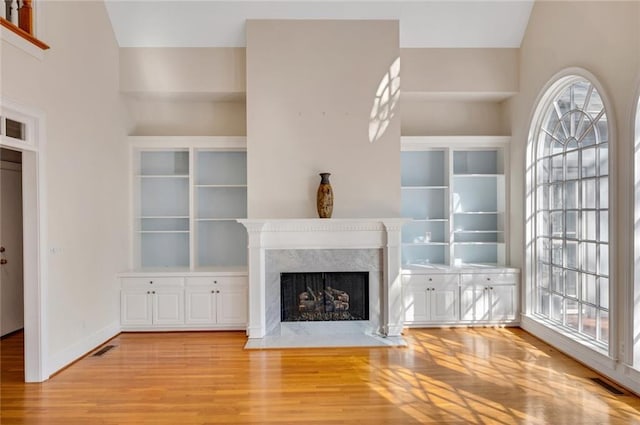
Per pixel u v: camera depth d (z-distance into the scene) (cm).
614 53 365
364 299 523
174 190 604
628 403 325
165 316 529
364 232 512
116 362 424
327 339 490
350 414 310
